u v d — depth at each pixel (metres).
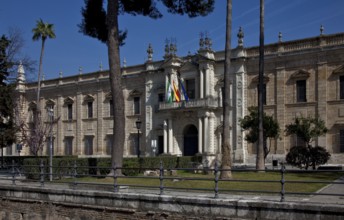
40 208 17.86
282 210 11.91
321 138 41.34
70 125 64.00
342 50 40.38
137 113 56.72
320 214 11.33
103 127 59.62
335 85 40.91
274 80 44.91
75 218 16.50
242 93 46.50
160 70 53.28
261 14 30.38
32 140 48.84
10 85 44.44
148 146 54.28
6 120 47.72
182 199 13.76
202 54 48.69
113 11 24.83
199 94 49.31
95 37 29.02
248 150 46.03
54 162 27.70
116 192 15.70
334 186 19.08
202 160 46.09
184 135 51.28
